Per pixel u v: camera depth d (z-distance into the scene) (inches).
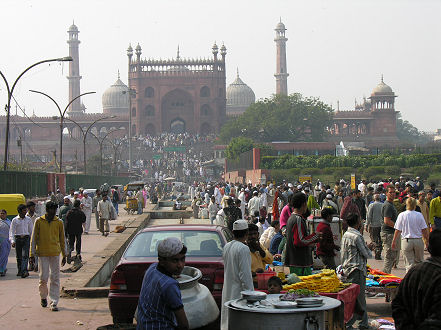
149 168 4552.2
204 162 4515.3
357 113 5821.9
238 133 4918.8
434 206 661.3
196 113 5595.5
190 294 274.7
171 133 5556.1
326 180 2210.9
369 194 976.3
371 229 656.4
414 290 216.1
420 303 214.1
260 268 395.5
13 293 503.8
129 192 1867.6
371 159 2349.9
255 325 254.2
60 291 490.3
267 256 408.8
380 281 426.0
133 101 5605.3
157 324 224.4
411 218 502.0
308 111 4854.8
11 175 1159.0
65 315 420.5
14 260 722.2
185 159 4729.3
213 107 5605.3
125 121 5693.9
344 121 5841.5
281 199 947.3
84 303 461.1
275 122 4785.9
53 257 442.9
